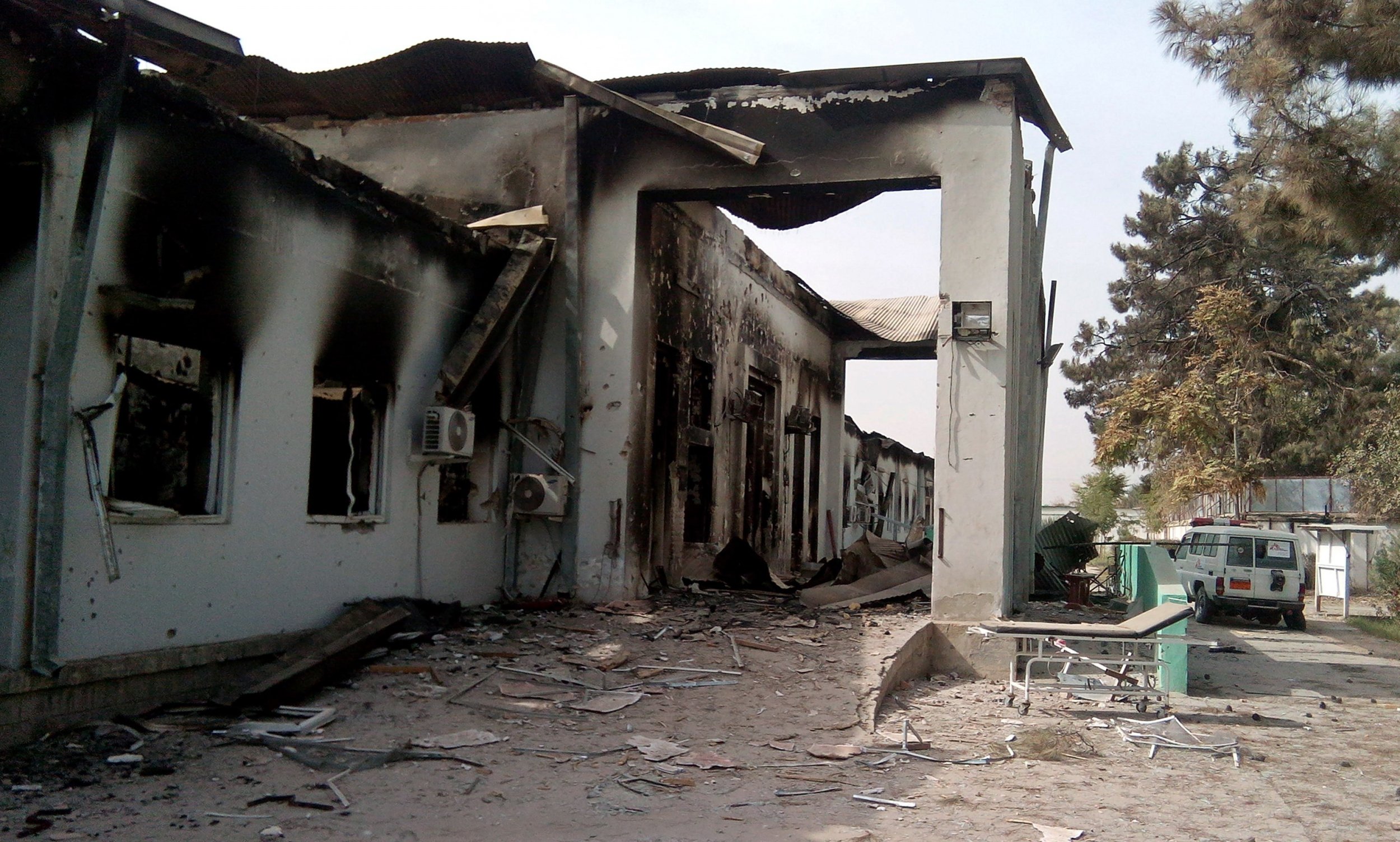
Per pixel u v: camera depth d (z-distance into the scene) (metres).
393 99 12.08
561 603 10.70
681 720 7.21
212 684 7.12
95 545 6.18
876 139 10.95
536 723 6.92
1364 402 30.62
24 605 5.80
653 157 11.44
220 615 7.23
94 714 6.24
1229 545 19.41
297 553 8.02
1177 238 35.69
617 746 6.52
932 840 5.09
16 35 5.65
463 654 8.38
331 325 8.35
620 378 11.32
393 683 7.57
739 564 13.81
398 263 9.14
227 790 5.31
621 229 11.47
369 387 9.11
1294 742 8.18
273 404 7.74
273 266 7.66
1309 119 11.70
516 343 11.27
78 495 6.07
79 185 6.10
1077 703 9.16
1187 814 5.85
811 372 20.69
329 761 5.88
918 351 23.22
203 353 7.26
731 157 11.20
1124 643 9.77
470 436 9.69
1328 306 33.16
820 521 21.17
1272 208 12.46
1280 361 32.84
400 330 9.26
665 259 13.01
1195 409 28.27
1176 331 36.06
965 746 7.27
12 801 4.95
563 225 11.54
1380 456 23.20
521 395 11.26
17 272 5.92
